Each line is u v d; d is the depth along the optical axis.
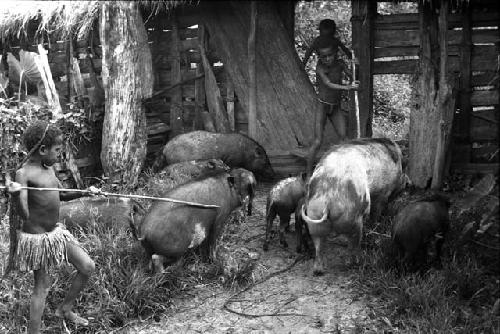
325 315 4.88
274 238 6.34
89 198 6.07
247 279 5.44
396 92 12.03
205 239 5.55
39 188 4.13
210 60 8.96
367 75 7.93
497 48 7.55
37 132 4.17
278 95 8.70
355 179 5.39
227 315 4.94
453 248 5.66
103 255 5.25
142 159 7.79
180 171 7.57
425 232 5.24
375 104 11.82
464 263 5.44
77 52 8.78
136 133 7.68
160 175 7.59
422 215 5.25
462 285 5.08
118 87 7.50
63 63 9.10
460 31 7.64
